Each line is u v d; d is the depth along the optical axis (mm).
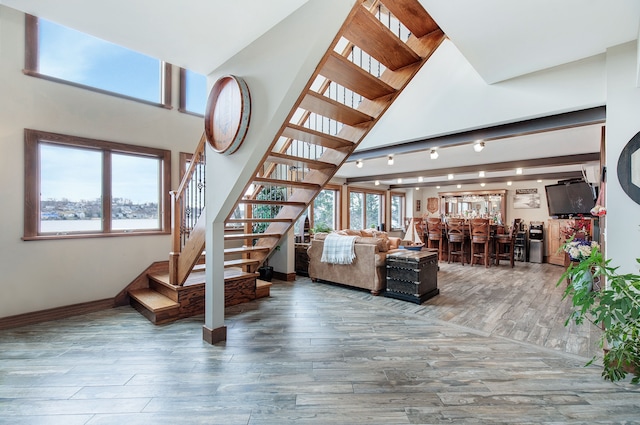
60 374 2209
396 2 2043
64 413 1779
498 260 7141
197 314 3570
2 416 1749
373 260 4426
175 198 3516
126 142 3980
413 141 3982
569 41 2270
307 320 3357
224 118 2492
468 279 5539
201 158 3990
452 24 2084
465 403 1880
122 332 3016
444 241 7934
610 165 2346
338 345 2717
